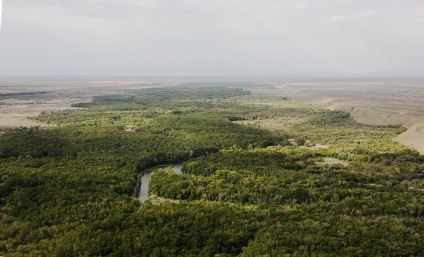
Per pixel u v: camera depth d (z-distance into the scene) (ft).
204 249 225.56
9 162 394.93
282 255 213.46
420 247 224.33
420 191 334.65
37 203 287.89
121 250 221.46
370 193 320.29
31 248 224.94
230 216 270.26
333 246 225.56
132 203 296.30
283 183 343.67
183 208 286.46
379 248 222.48
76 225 255.29
